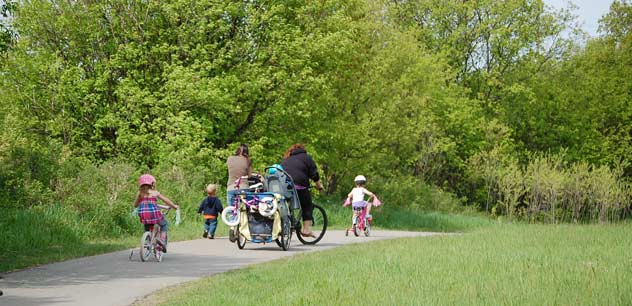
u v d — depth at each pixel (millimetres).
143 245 35688
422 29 145250
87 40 87500
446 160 141250
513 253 33906
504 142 143625
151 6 84562
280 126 92500
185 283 28156
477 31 146125
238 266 34188
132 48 85250
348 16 94688
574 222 130000
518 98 152375
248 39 86500
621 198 133625
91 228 49125
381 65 101750
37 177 55250
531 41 147375
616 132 160000
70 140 84688
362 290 22719
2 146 54812
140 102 81938
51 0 87062
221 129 88625
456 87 144125
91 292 25891
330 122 94562
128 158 81812
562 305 19812
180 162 71812
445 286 23438
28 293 25641
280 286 25031
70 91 83312
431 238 47969
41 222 45656
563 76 159500
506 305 19859
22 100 85188
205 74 81750
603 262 30219
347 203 57625
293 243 48219
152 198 36438
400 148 116188
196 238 51250
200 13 84688
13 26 84875
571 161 157625
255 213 42344
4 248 39969
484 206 147125
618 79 158250
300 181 45406
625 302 20141
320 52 86938
